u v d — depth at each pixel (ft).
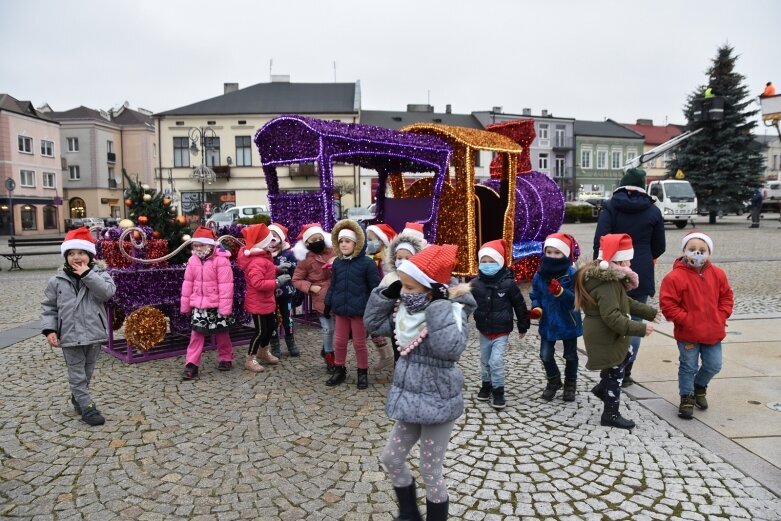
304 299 26.66
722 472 11.89
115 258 20.38
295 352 21.29
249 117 127.03
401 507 9.80
